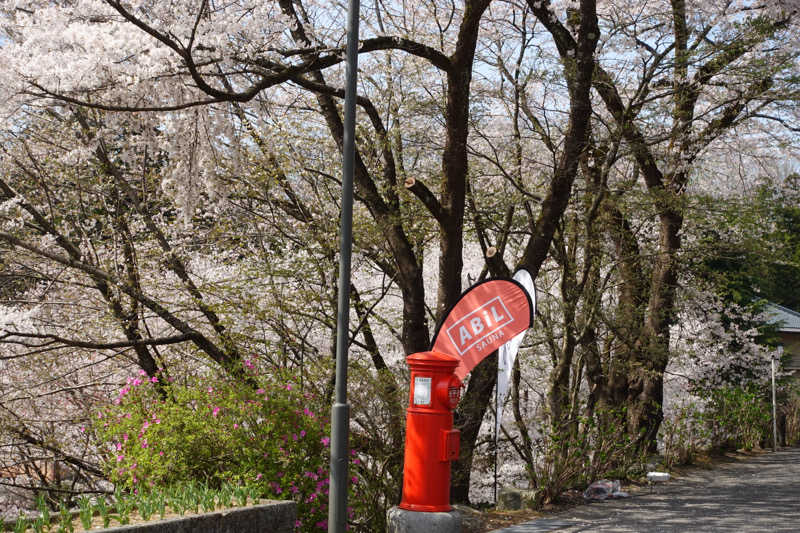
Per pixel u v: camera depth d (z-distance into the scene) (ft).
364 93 45.27
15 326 40.14
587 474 35.73
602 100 51.19
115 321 39.50
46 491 45.55
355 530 29.04
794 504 32.45
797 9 43.93
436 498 24.04
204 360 39.68
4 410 43.09
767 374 70.64
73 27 27.09
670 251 45.42
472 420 35.58
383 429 30.32
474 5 35.40
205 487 21.02
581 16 37.91
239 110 36.22
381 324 45.01
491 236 51.83
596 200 39.45
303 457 26.02
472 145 47.47
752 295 71.56
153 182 41.45
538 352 44.57
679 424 47.42
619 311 45.62
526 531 26.73
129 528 16.26
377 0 45.73
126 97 30.63
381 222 37.40
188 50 26.02
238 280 36.88
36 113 40.47
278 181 39.65
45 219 40.47
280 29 31.07
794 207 55.57
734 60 41.37
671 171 45.68
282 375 28.99
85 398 45.70
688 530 26.48
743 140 54.85
